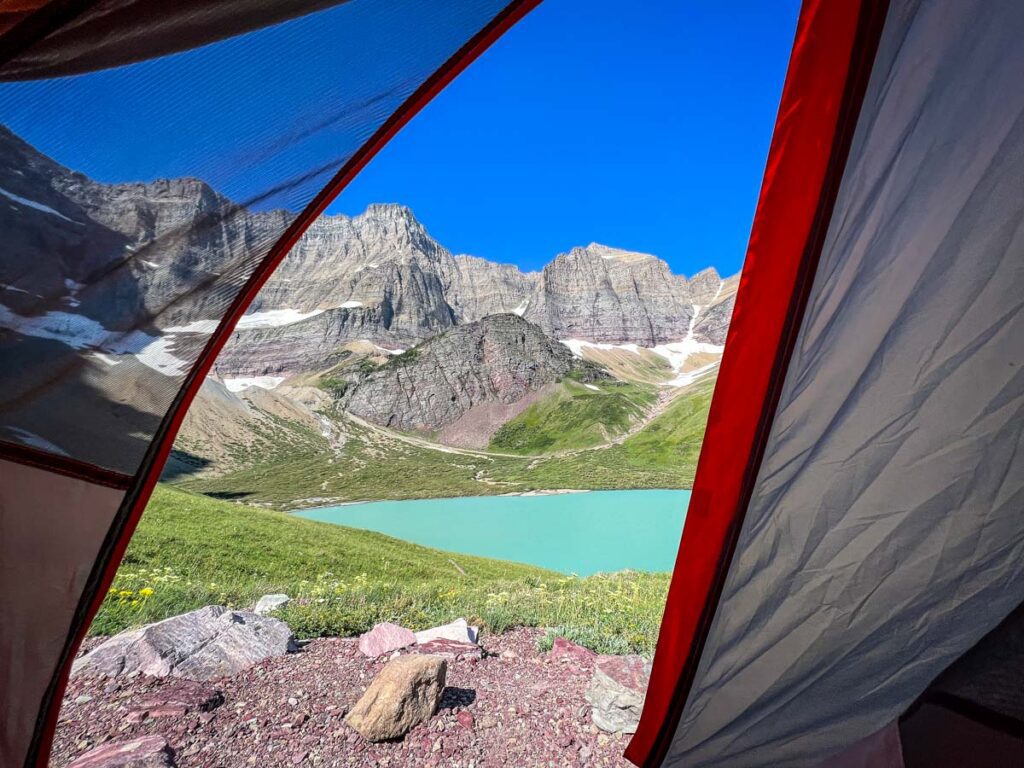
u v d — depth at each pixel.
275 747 4.75
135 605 8.62
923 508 2.45
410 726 5.05
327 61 2.24
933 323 2.28
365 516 71.88
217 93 2.25
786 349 2.55
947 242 2.20
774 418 2.62
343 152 2.41
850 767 2.70
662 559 44.34
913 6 2.10
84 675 5.66
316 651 6.85
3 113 2.19
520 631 8.20
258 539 26.80
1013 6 1.99
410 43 2.24
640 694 5.23
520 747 4.88
